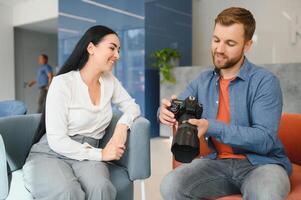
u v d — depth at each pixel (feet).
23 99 25.43
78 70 4.85
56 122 4.30
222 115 4.18
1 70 22.77
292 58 14.78
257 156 3.84
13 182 4.34
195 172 3.94
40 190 3.86
